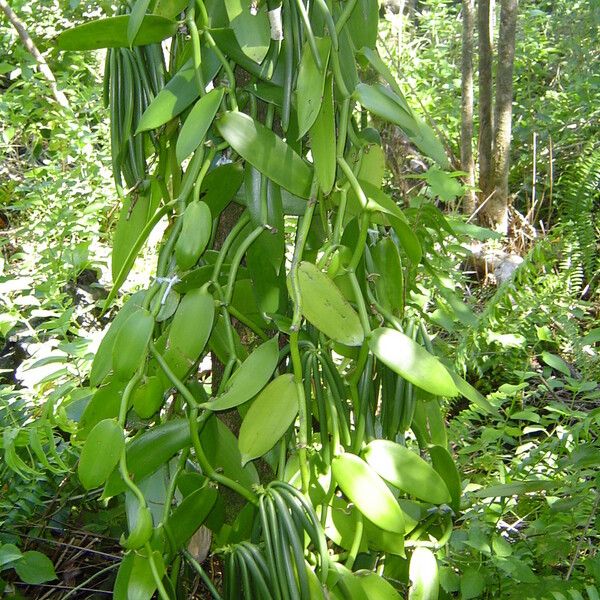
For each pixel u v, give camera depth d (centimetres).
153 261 257
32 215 271
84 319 241
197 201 104
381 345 100
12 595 138
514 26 315
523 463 159
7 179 316
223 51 108
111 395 106
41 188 262
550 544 137
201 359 116
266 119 112
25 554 125
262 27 104
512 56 319
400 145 278
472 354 210
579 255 284
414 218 151
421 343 113
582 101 385
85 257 233
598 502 144
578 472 147
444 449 112
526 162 377
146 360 105
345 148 116
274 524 96
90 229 256
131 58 114
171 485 104
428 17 472
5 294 233
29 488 147
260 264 110
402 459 102
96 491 163
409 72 393
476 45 447
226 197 111
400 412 111
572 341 223
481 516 145
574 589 119
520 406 224
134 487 98
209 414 103
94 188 274
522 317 232
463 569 133
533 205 346
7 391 161
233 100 105
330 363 106
